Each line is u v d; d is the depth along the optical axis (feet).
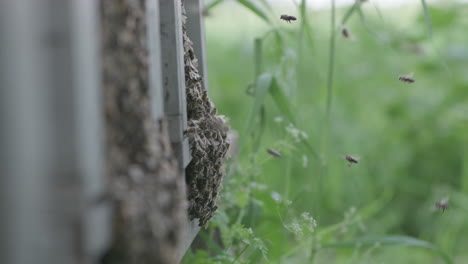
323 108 14.97
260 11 8.20
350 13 8.42
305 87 14.94
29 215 2.90
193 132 5.48
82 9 3.05
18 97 2.84
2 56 2.81
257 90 7.25
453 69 17.74
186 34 6.65
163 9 5.03
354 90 18.25
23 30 2.86
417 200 16.16
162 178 3.74
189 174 5.66
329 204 14.11
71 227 2.97
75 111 2.95
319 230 9.04
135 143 3.78
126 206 3.41
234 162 8.48
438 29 18.03
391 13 20.74
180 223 3.77
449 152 17.28
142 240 3.45
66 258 2.97
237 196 7.69
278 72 8.43
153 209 3.52
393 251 12.38
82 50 3.03
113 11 3.60
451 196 14.79
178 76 5.09
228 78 18.53
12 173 2.85
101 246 3.20
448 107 17.62
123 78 3.69
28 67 2.88
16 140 2.84
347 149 15.84
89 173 3.07
